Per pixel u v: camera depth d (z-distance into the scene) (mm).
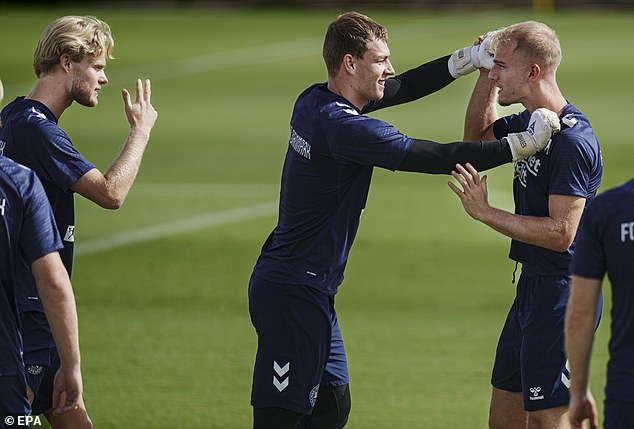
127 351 26641
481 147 16797
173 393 23828
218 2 131125
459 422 22047
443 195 44594
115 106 66625
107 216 41125
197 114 65062
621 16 117875
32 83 73188
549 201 17047
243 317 29562
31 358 17594
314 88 17969
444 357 26125
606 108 64062
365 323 28844
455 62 19766
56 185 17812
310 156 17344
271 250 18125
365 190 17844
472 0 126125
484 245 37000
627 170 47719
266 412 17859
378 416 22391
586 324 14102
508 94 17625
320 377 18016
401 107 64875
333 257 17844
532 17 116938
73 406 14945
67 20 18141
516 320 18312
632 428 13664
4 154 17859
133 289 32031
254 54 90500
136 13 124500
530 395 17688
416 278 33156
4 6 127500
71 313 14844
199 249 36562
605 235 13797
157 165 50781
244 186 46406
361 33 17188
